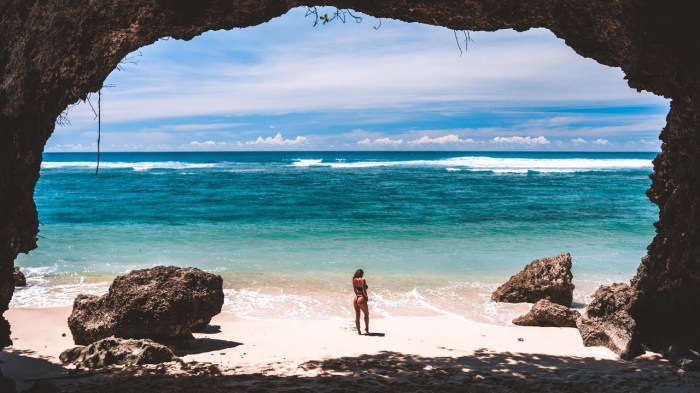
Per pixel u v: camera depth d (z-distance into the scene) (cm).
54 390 735
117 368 877
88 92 819
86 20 708
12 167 682
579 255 2112
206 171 7688
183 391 754
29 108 694
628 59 886
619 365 945
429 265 1948
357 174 6994
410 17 894
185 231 2731
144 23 777
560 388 802
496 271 1853
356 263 1980
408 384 812
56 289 1561
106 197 4422
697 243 902
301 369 895
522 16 861
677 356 941
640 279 1080
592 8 801
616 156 17888
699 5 709
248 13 837
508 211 3512
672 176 996
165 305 1020
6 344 766
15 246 714
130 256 2083
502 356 1004
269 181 5959
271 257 2088
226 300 1473
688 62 792
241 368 899
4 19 619
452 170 7762
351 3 860
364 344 1087
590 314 1134
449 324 1256
